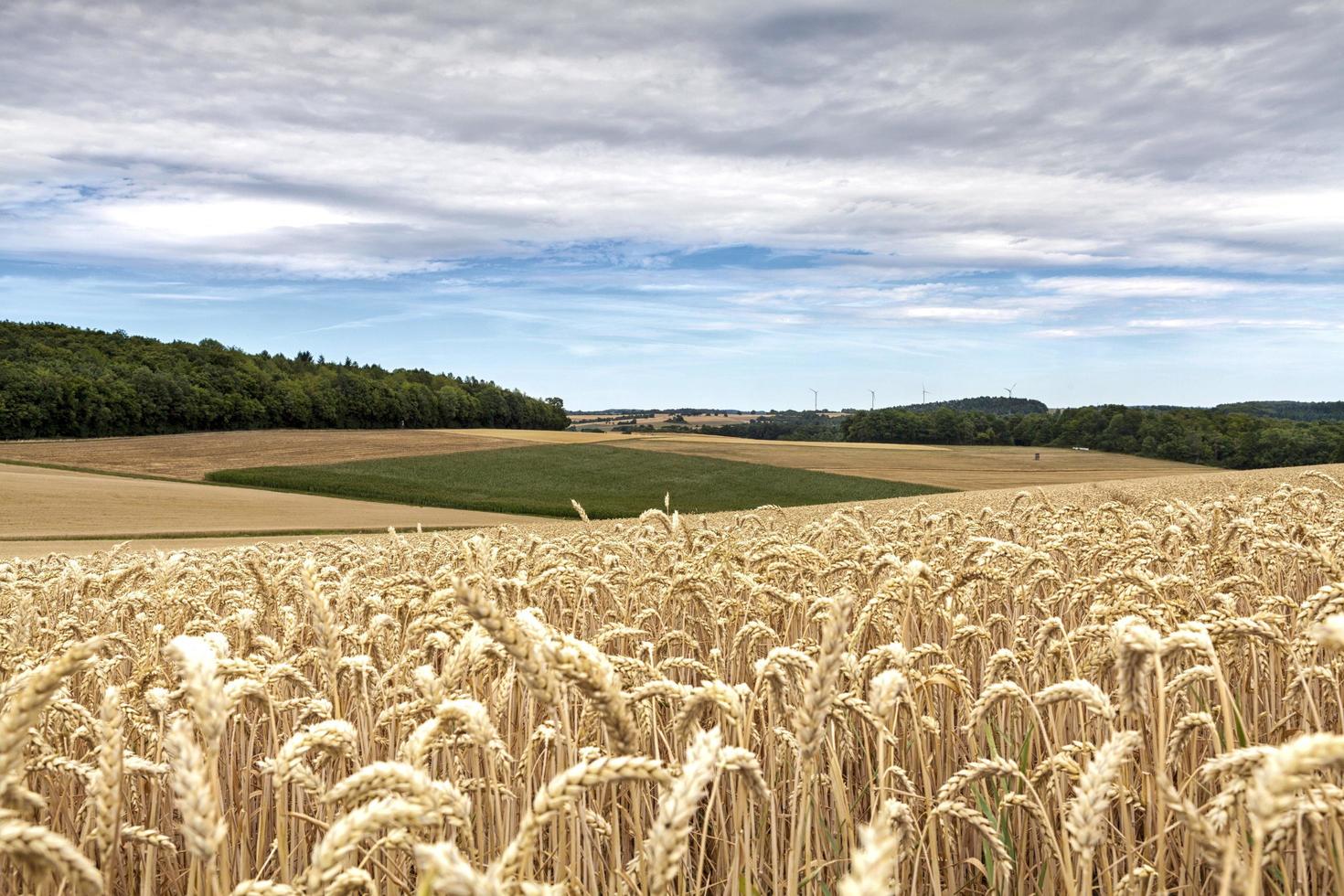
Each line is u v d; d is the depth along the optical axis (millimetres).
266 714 4621
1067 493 35719
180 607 6750
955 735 4812
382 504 70250
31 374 106625
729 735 4152
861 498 78938
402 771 2115
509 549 7980
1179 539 7668
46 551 34750
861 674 4109
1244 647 4332
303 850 4039
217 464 86875
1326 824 2465
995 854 3939
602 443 109625
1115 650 2658
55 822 4105
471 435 114312
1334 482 9016
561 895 1987
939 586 5074
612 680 2064
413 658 4652
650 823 4223
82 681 5227
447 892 1458
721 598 6238
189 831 1905
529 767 3391
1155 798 3635
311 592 3287
